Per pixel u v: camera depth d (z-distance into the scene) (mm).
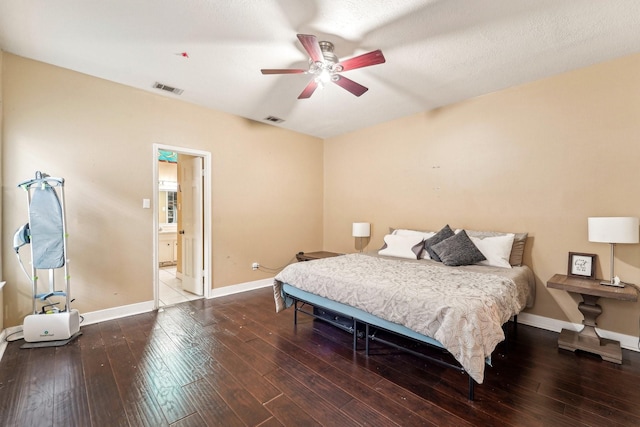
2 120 2541
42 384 1959
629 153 2551
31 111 2684
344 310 2492
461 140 3631
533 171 3076
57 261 2602
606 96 2650
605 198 2668
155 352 2420
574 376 2094
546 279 3002
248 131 4340
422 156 4031
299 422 1630
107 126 3102
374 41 2330
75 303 2934
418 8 1945
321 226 5473
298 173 5055
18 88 2617
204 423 1617
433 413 1698
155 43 2393
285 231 4875
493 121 3354
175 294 4160
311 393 1892
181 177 4586
